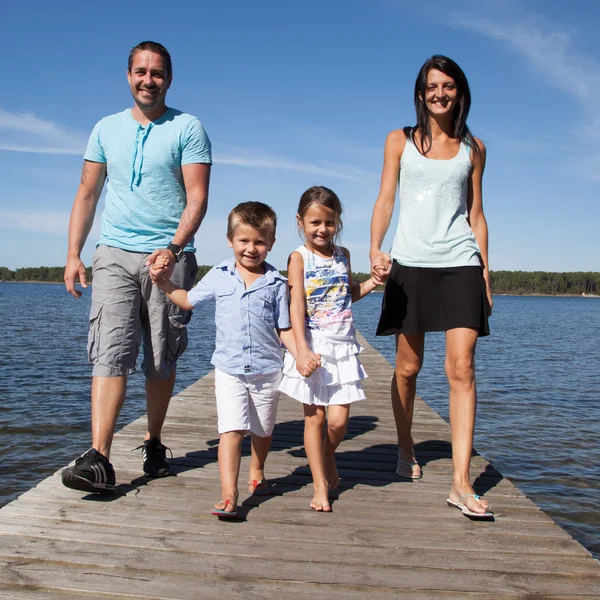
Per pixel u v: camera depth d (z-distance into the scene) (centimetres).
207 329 2961
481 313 319
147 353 346
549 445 804
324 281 324
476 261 323
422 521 295
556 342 2541
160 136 337
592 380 1424
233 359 303
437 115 327
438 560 253
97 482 300
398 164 341
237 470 295
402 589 229
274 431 491
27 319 2978
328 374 315
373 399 649
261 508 307
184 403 580
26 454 698
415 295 329
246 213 308
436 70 321
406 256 332
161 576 234
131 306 332
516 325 3962
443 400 1102
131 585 226
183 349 353
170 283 319
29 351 1619
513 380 1391
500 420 949
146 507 301
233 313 307
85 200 350
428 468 386
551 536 279
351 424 523
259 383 309
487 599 226
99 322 326
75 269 338
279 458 402
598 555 480
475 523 293
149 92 333
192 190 337
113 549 254
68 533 268
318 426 313
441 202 327
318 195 321
